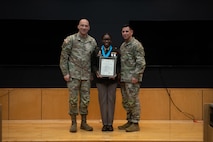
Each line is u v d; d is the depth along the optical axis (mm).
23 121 5504
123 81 4660
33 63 5488
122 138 4281
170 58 5527
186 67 5574
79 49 4578
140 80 4609
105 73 4559
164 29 5500
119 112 5543
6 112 5516
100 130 4785
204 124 3943
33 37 5465
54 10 5520
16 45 5453
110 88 4656
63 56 4555
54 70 5562
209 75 5617
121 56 4688
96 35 5559
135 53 4555
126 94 4746
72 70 4582
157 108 5590
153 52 5523
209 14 5574
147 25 5496
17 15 5484
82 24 4523
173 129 4938
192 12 5570
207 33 5496
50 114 5555
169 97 5594
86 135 4449
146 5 5559
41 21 5445
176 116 5598
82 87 4645
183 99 5594
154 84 5602
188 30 5500
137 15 5562
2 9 5465
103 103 4676
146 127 5066
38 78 5562
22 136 4406
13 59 5461
